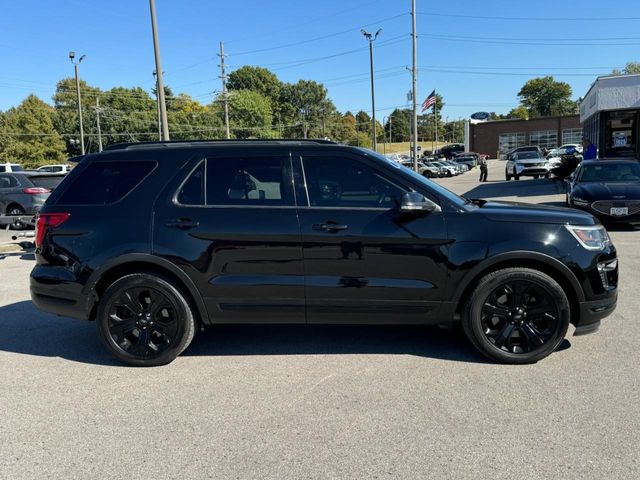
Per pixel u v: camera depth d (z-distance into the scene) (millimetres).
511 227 4105
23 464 2973
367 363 4324
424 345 4719
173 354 4367
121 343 4398
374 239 4105
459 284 4125
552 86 121812
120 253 4281
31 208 14602
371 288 4152
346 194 4234
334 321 4289
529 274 4090
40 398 3828
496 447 3010
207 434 3254
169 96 111750
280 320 4301
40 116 74375
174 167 4414
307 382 3984
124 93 103375
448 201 4191
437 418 3363
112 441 3201
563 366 4145
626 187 11172
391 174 4219
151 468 2900
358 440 3129
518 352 4199
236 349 4754
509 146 74500
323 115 129750
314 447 3064
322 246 4145
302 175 4277
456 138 158375
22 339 5172
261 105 111375
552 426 3225
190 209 4289
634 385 3770
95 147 91688
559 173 21656
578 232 4129
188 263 4230
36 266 4598
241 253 4203
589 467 2797
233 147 4414
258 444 3119
